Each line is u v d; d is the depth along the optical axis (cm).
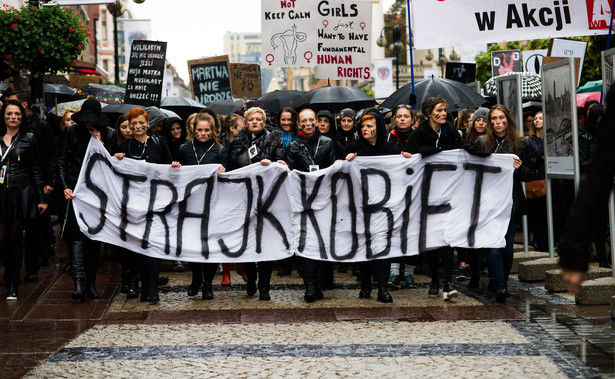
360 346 556
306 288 769
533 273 880
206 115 807
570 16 947
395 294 814
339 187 787
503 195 773
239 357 524
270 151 804
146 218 775
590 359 503
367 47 1175
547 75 884
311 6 1170
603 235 944
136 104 1227
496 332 598
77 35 1405
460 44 963
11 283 768
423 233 779
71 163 788
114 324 644
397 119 860
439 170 784
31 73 1409
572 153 824
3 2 2238
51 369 492
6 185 753
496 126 781
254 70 1616
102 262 1094
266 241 783
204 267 784
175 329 622
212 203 785
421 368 489
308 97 1346
